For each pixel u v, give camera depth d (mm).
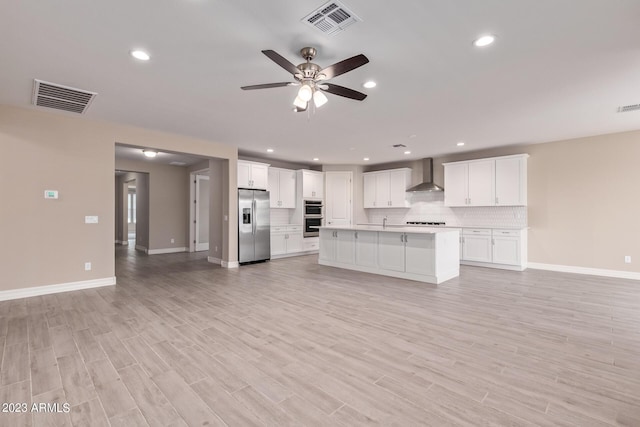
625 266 5004
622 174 5020
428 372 2098
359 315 3244
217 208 6703
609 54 2539
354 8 1972
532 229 5922
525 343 2543
